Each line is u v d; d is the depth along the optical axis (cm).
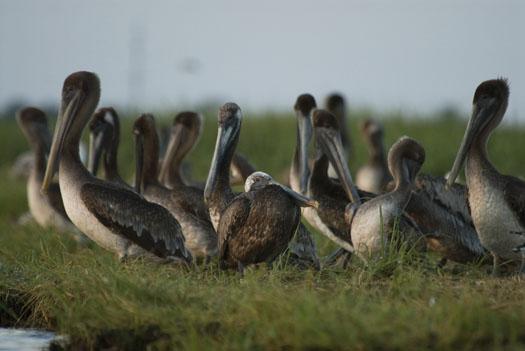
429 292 1122
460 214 1488
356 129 3594
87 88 1470
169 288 1171
